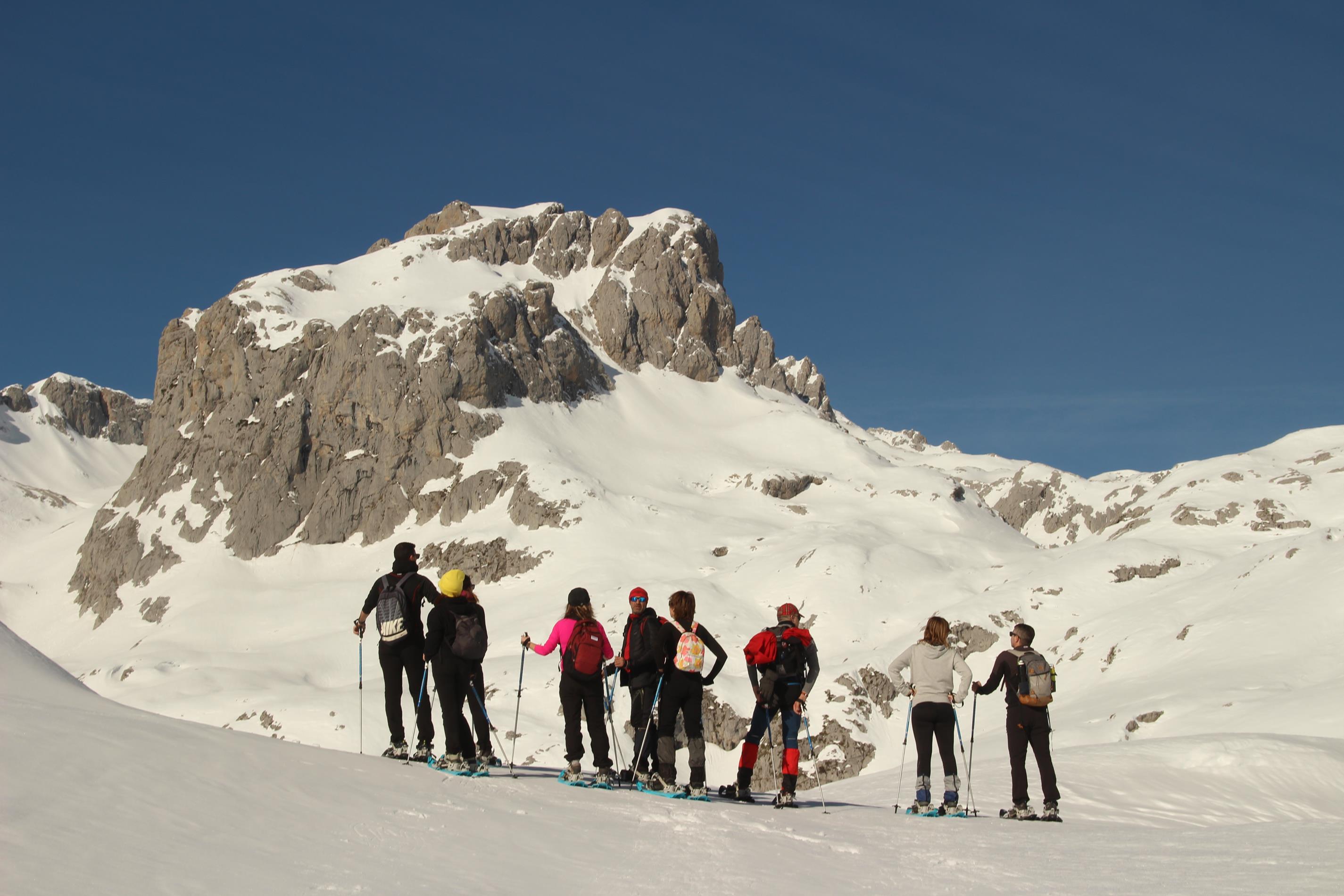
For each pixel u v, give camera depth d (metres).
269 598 109.31
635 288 176.88
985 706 57.91
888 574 85.19
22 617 124.31
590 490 114.44
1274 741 23.25
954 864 9.52
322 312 148.75
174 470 134.88
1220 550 84.81
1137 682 50.12
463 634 13.30
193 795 8.19
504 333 141.62
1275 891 7.78
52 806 7.14
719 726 55.69
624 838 9.51
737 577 89.19
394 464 125.31
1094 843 11.19
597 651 13.70
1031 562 88.44
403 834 8.37
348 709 62.75
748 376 185.12
